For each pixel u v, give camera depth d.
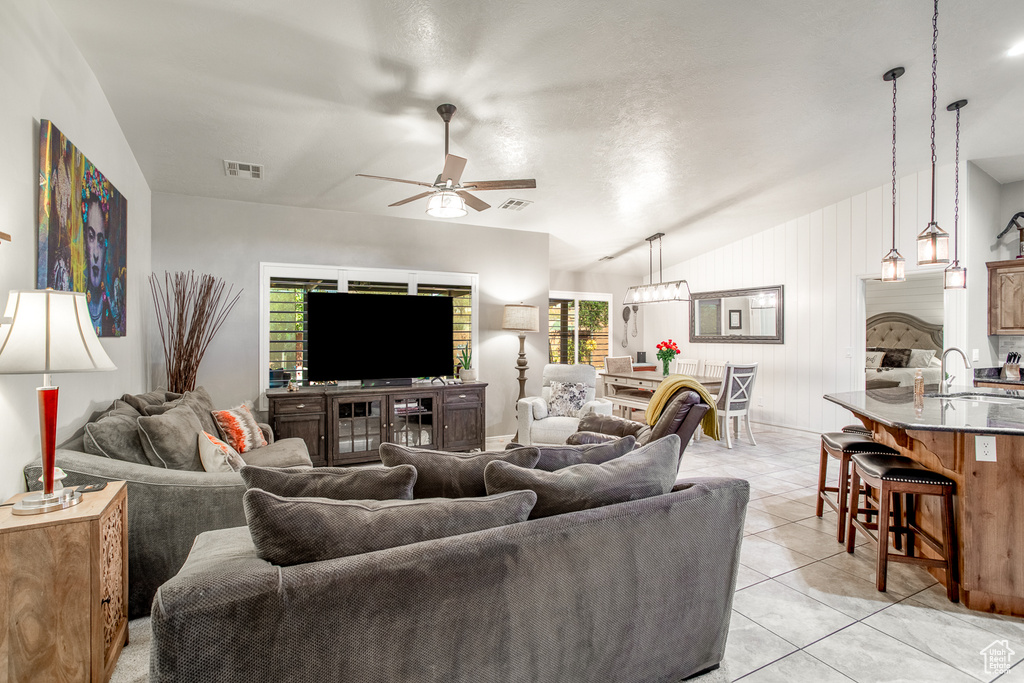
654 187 5.05
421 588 1.24
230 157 3.90
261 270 4.84
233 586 1.06
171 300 4.50
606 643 1.56
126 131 3.41
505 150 4.06
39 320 1.65
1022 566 2.28
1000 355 5.33
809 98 3.64
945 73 3.44
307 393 4.57
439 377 5.45
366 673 1.18
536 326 5.65
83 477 2.13
